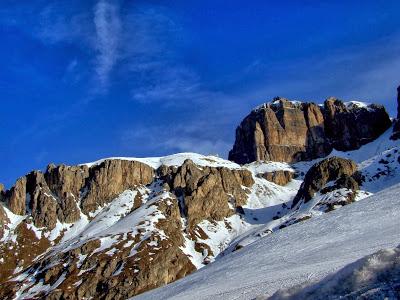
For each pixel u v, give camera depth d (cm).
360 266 2555
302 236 8781
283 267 6769
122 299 19512
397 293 2269
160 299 9350
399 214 7450
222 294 5978
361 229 7394
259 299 3017
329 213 9800
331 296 2509
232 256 10831
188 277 11100
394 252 2544
